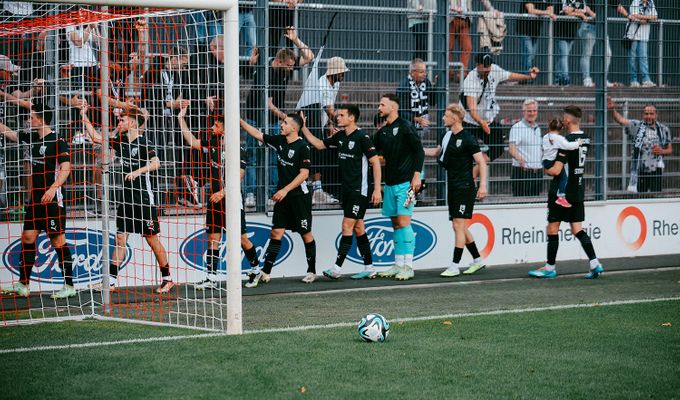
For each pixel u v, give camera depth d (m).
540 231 15.56
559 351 8.12
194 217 12.63
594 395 6.61
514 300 11.48
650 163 16.52
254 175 13.61
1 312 10.70
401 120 13.47
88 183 12.40
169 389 6.75
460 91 14.90
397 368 7.42
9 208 11.92
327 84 13.87
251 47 13.43
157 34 11.81
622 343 8.48
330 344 8.41
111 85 11.66
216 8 8.80
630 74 16.44
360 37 14.12
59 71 12.17
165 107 12.06
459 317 9.98
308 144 13.42
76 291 12.17
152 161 11.66
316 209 14.07
